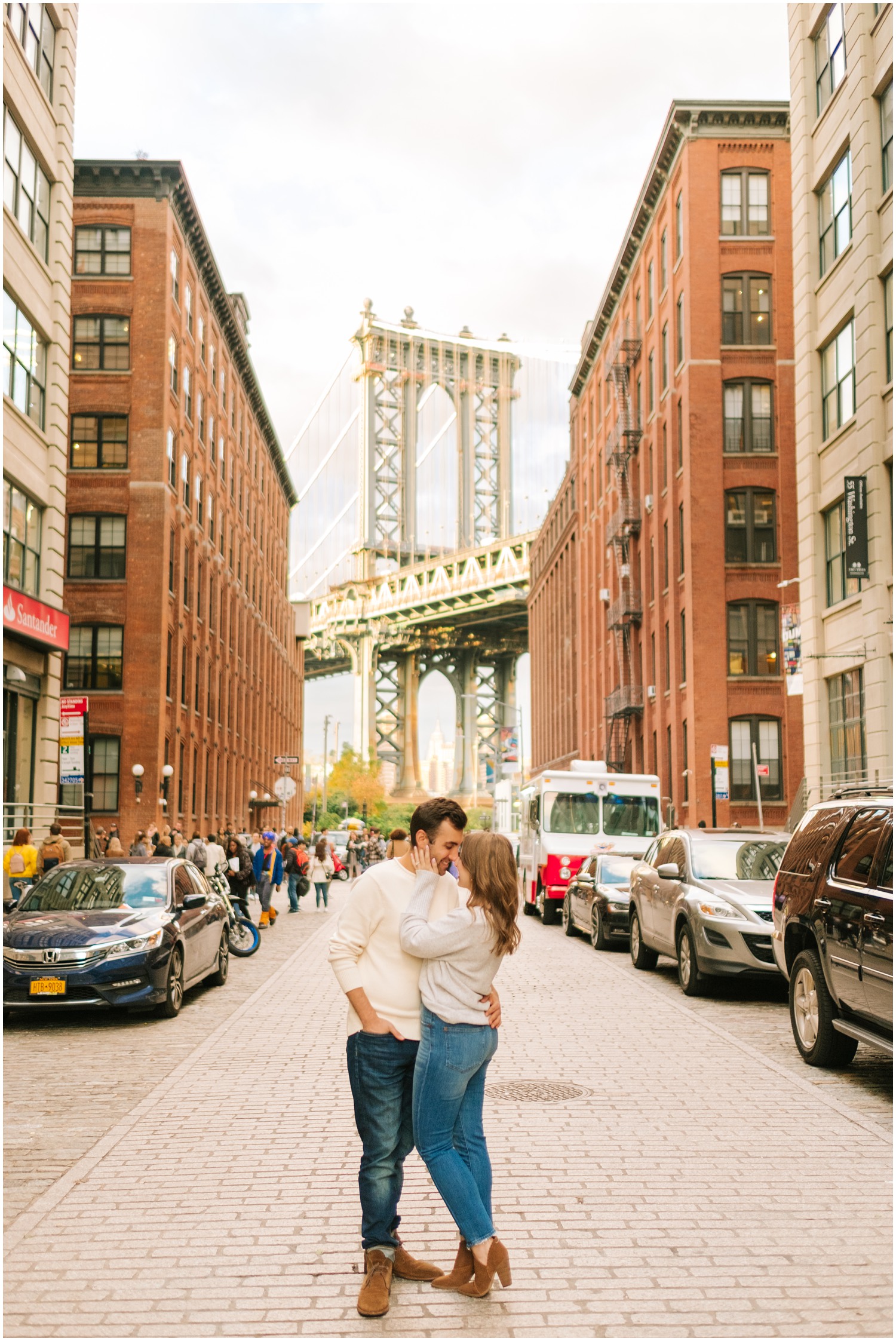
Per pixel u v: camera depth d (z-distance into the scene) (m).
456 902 4.63
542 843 23.44
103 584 38.06
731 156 39.03
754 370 38.50
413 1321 4.23
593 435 59.25
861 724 23.17
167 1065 9.12
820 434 25.45
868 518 22.25
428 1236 5.20
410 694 174.00
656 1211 5.42
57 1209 5.48
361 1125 4.60
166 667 39.25
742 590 37.78
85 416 38.69
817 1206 5.48
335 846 49.06
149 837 29.86
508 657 176.38
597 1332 4.12
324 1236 5.11
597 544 58.09
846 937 8.21
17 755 23.56
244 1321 4.23
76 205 39.19
